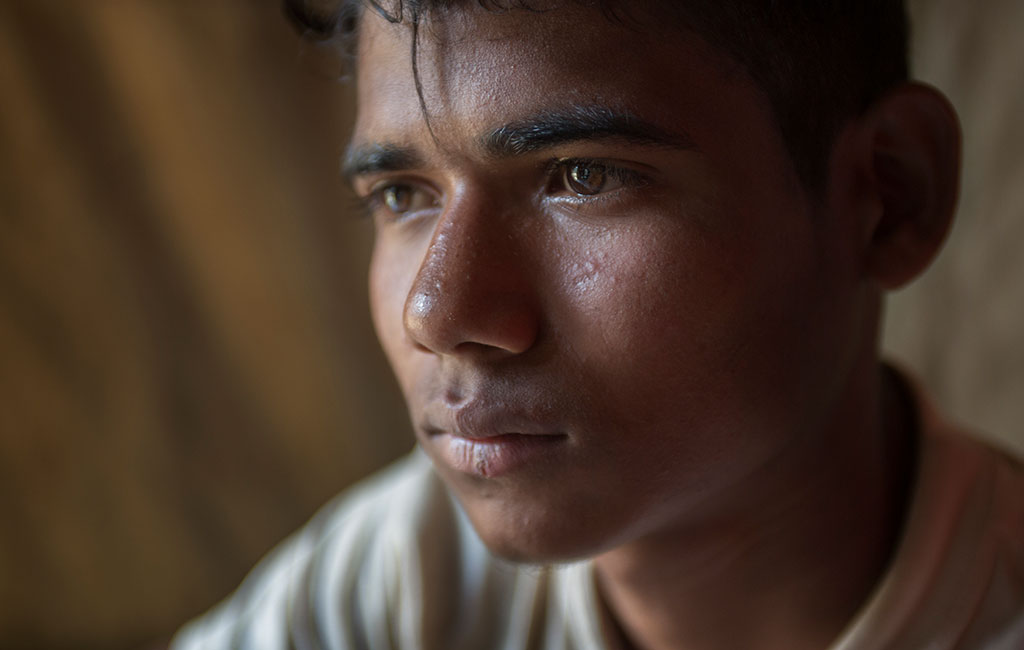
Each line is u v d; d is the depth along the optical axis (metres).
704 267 0.45
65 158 1.60
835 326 0.53
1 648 1.63
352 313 1.84
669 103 0.44
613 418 0.46
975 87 1.34
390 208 0.55
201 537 1.75
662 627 0.62
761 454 0.50
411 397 0.52
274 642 0.75
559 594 0.69
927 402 0.63
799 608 0.59
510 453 0.47
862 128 0.54
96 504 1.67
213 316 1.73
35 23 1.56
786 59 0.48
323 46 0.61
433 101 0.46
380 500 0.81
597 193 0.46
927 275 1.43
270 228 1.77
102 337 1.65
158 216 1.68
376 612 0.74
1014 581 0.56
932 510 0.57
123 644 1.70
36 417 1.61
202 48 1.70
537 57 0.44
